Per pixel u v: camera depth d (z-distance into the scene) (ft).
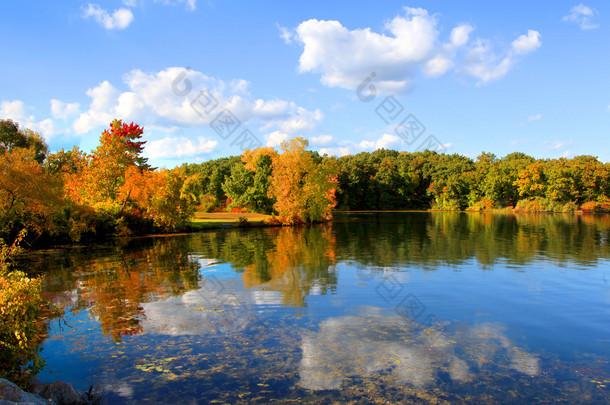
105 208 108.99
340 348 28.50
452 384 23.21
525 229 130.62
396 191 344.28
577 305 40.14
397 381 23.50
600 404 21.11
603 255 73.67
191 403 20.90
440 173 332.80
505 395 22.00
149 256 74.59
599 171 246.06
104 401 21.11
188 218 133.90
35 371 23.52
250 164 222.28
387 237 110.63
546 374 24.62
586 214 224.74
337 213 280.92
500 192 287.48
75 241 95.81
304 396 21.68
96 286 48.60
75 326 33.32
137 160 207.10
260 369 25.03
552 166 267.80
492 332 32.12
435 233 121.08
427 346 29.01
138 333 31.55
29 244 81.56
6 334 22.80
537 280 51.85
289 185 159.74
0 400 17.48
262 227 150.41
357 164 355.15
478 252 78.89
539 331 32.45
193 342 29.60
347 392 22.15
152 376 24.04
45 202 77.36
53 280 52.44
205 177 282.97
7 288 22.94
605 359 26.91
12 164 75.05
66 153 116.78
